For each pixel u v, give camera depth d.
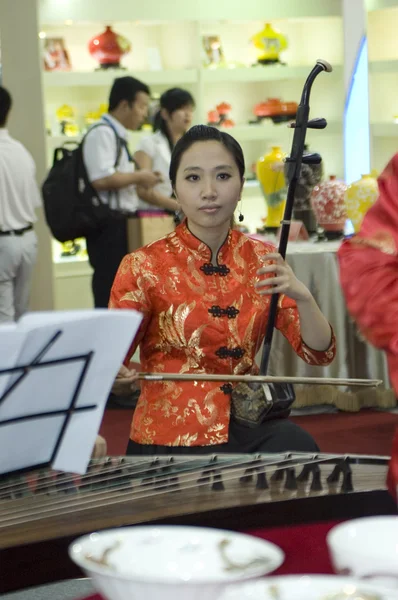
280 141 8.59
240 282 2.68
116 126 6.00
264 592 0.99
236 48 8.73
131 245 5.88
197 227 2.66
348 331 5.29
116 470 1.91
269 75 8.35
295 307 2.71
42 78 7.41
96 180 5.89
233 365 2.65
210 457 1.97
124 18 7.93
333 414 5.36
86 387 1.48
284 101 8.75
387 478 1.64
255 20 8.34
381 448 4.68
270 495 1.73
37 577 1.52
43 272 7.52
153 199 6.06
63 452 1.53
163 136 6.36
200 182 2.61
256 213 8.62
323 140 8.48
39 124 7.43
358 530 1.13
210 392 2.62
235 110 8.74
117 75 7.84
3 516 1.65
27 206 5.96
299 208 5.88
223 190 2.62
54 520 1.62
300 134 2.63
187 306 2.63
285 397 2.64
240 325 2.65
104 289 5.96
